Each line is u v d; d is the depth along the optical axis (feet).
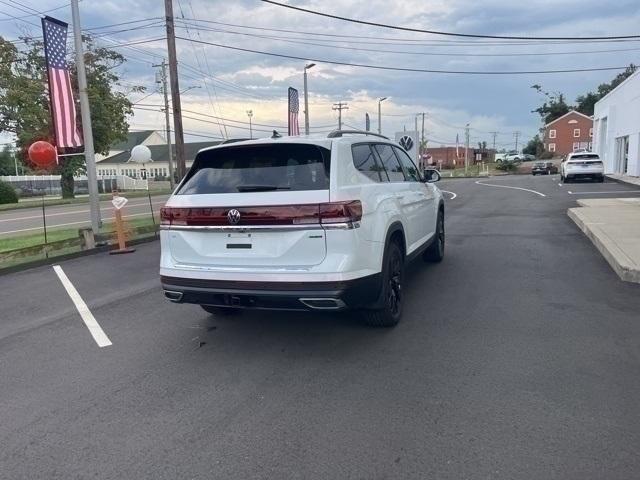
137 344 17.75
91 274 30.68
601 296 20.92
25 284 28.84
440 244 28.17
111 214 79.30
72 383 14.76
